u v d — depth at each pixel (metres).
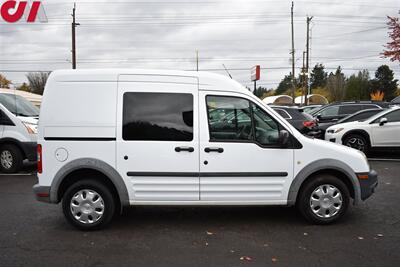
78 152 4.69
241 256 4.02
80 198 4.77
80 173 4.88
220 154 4.72
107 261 3.91
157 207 5.87
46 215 5.54
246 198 4.80
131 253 4.12
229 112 4.77
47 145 4.70
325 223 4.93
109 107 4.68
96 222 4.78
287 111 12.33
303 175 4.82
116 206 5.12
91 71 4.73
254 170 4.77
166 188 4.73
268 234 4.66
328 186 4.89
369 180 4.96
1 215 5.54
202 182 4.73
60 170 4.70
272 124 4.84
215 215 5.46
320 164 4.81
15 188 7.34
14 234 4.72
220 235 4.65
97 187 4.73
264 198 4.82
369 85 77.81
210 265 3.81
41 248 4.26
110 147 4.67
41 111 4.71
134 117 4.69
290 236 4.59
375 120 10.65
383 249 4.18
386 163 10.02
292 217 5.33
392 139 10.43
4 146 8.84
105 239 4.54
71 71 4.75
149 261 3.91
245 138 4.78
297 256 4.00
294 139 4.81
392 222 5.11
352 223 5.06
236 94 4.79
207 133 4.71
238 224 5.06
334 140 10.91
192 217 5.38
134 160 4.68
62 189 4.89
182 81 4.75
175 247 4.28
